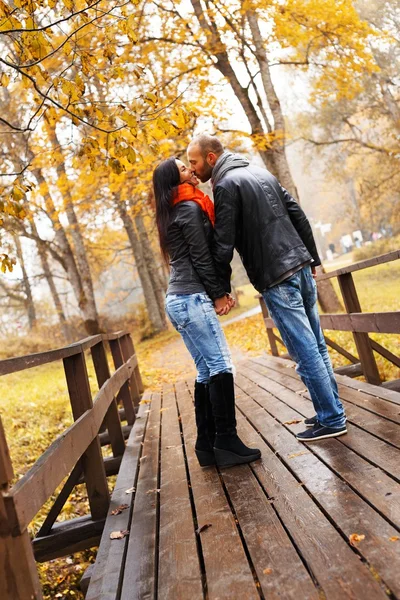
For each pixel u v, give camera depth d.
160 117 3.88
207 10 11.81
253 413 4.89
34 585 1.75
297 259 3.39
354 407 4.16
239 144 13.59
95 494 3.59
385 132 24.16
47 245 20.52
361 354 5.23
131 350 8.88
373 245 29.42
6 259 4.89
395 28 19.61
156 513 3.06
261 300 9.27
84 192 12.29
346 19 12.59
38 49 3.49
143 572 2.35
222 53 13.27
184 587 2.12
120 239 29.27
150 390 8.99
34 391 12.46
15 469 7.33
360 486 2.64
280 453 3.49
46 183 13.19
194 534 2.62
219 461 3.51
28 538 1.83
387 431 3.38
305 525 2.39
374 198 25.06
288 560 2.12
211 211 3.48
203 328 3.39
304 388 5.46
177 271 3.43
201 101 11.35
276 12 12.20
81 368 3.53
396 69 21.34
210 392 3.50
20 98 11.53
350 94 15.20
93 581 2.42
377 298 16.83
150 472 3.96
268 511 2.64
